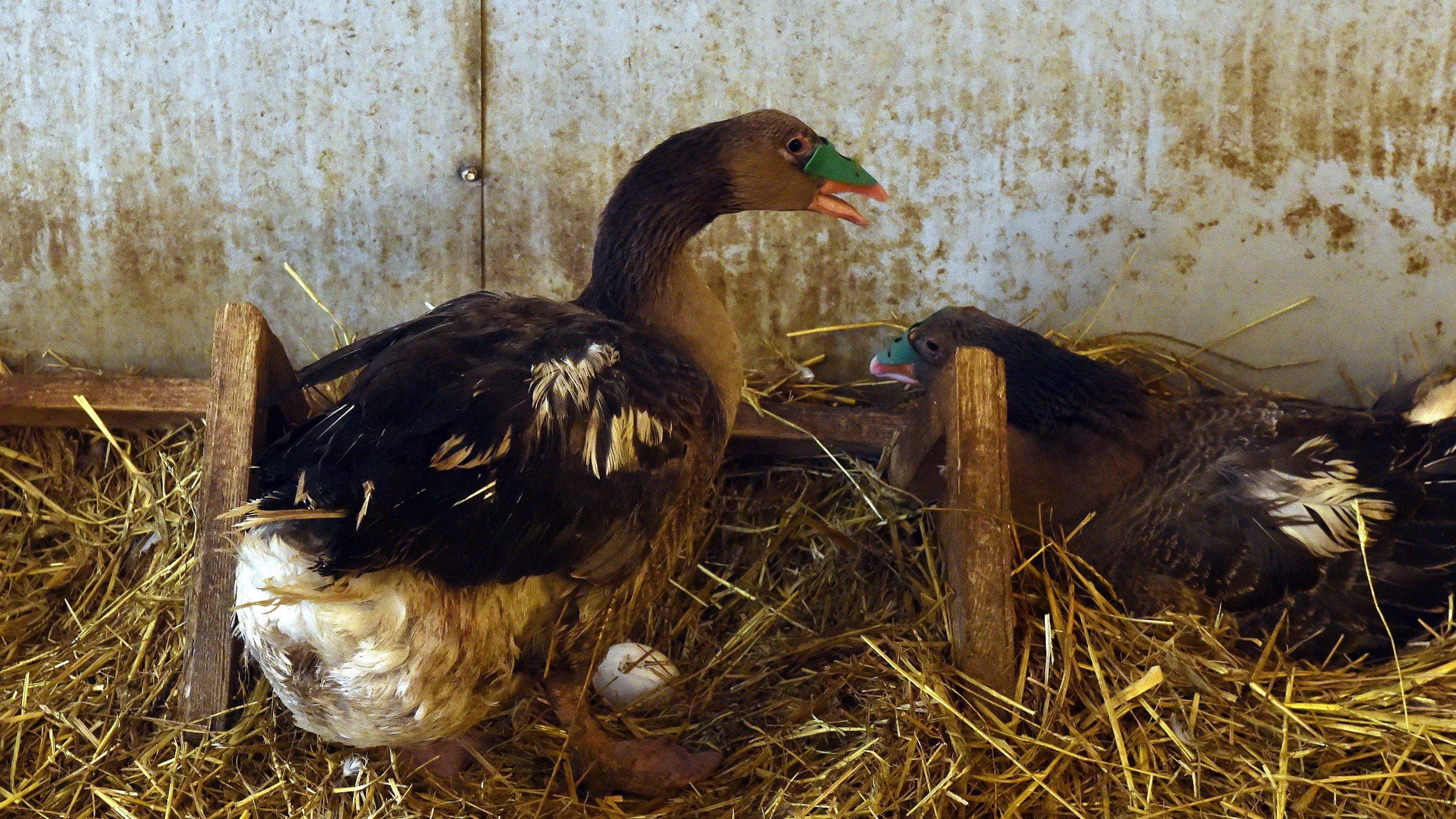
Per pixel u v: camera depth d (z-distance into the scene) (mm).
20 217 1907
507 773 1628
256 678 1647
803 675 1692
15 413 1796
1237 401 1792
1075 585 1689
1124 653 1622
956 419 1612
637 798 1618
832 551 1797
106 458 1835
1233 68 1889
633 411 1515
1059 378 1735
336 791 1571
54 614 1752
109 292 1925
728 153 1678
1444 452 1724
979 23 1889
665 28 1893
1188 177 1905
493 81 1896
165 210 1909
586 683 1614
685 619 1777
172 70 1886
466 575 1451
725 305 1939
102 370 1941
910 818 1522
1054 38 1890
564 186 1916
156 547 1782
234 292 1926
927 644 1635
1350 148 1893
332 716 1479
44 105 1890
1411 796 1551
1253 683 1597
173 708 1641
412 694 1458
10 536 1792
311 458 1439
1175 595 1684
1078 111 1900
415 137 1903
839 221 1922
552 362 1504
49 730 1618
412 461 1423
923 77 1898
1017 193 1915
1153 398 1797
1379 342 1926
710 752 1637
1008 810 1531
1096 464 1714
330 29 1883
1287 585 1673
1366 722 1584
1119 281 1928
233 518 1605
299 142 1900
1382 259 1907
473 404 1455
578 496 1484
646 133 1909
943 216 1920
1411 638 1676
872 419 1828
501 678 1519
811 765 1585
